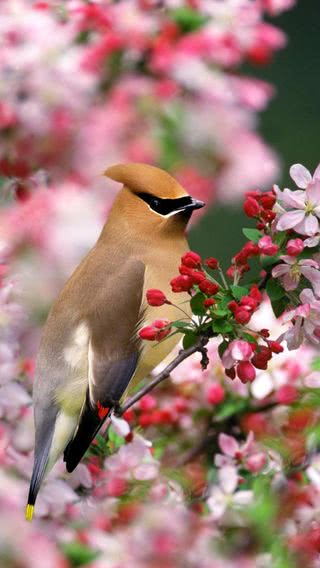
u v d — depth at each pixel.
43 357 3.50
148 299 3.42
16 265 3.54
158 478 3.49
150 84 3.60
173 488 3.49
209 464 3.51
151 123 3.60
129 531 3.48
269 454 3.49
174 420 3.51
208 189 3.61
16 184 3.59
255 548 3.47
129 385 3.51
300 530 3.47
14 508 3.49
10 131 3.59
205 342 3.41
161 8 3.62
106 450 3.50
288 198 3.40
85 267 3.52
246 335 3.41
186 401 3.52
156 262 3.51
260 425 3.51
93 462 3.50
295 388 3.50
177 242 3.52
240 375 3.40
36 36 3.59
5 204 3.58
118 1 3.61
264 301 3.51
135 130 3.60
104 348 3.50
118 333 3.50
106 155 3.59
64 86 3.59
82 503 3.49
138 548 3.48
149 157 3.60
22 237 3.55
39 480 3.47
